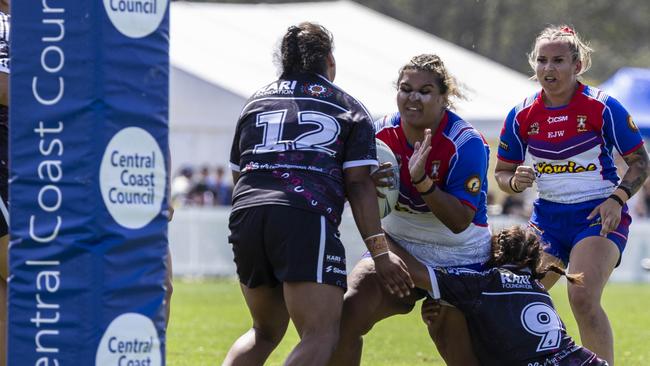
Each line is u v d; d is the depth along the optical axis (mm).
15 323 11711
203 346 25672
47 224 11602
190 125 58906
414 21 125688
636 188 17812
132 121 11633
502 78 62562
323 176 14359
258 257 14570
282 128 14594
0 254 15203
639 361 24578
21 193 11641
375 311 16297
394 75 60344
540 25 125250
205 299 39219
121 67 11555
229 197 59750
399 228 16922
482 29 125688
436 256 16797
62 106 11516
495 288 16375
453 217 15656
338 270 14305
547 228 18969
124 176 11617
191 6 66938
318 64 15070
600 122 18141
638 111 58062
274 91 15086
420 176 15195
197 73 58281
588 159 18375
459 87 16641
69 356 11602
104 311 11562
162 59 11766
